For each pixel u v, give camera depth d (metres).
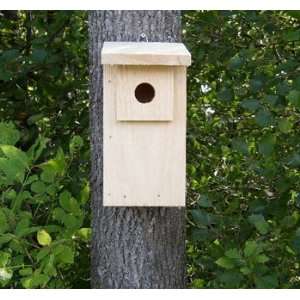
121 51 1.59
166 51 1.61
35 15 2.25
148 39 1.75
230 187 2.13
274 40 2.05
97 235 1.80
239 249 1.84
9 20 2.30
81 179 2.01
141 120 1.63
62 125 2.17
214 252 1.83
